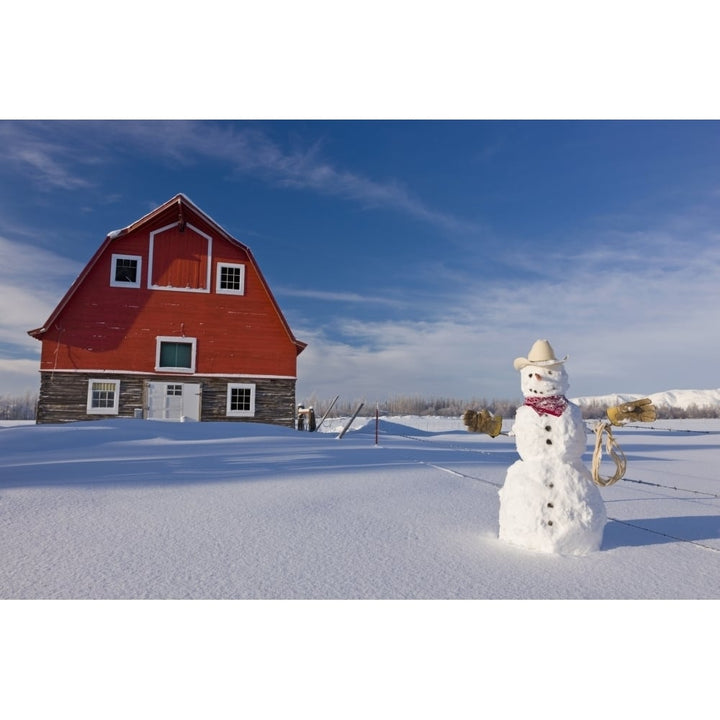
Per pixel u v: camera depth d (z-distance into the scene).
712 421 61.66
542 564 4.23
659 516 6.23
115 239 22.70
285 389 23.77
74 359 21.75
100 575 3.81
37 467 9.14
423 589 3.67
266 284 23.98
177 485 7.25
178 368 22.70
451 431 33.31
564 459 4.78
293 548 4.52
